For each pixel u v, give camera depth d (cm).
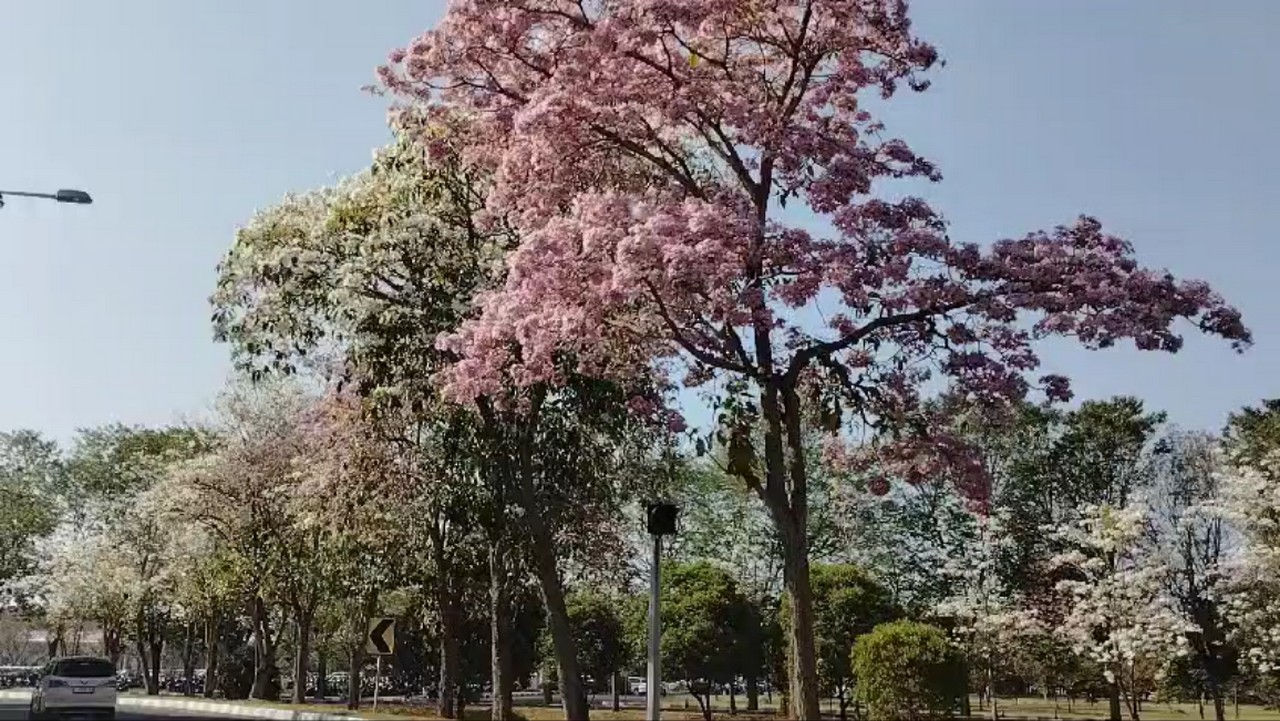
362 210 2217
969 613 3778
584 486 2434
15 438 6831
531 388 2039
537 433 2248
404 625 4584
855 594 3634
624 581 3362
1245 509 3291
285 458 3850
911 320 1509
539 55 1786
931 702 2789
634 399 1762
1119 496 4853
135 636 6412
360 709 3631
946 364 1551
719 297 1412
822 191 1493
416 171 2205
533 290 1530
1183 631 3108
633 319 1617
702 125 1652
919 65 1631
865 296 1458
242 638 6059
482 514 2403
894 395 1667
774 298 1441
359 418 2689
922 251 1452
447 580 3025
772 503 1544
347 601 3638
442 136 2081
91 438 6562
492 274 2080
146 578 5181
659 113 1672
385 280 2178
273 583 3984
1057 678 4112
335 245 2195
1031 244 1503
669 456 2591
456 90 1892
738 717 3875
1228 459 3875
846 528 4650
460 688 3225
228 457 3953
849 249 1459
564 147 1661
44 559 6112
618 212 1495
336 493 2872
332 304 2184
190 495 3962
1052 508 4878
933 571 4647
